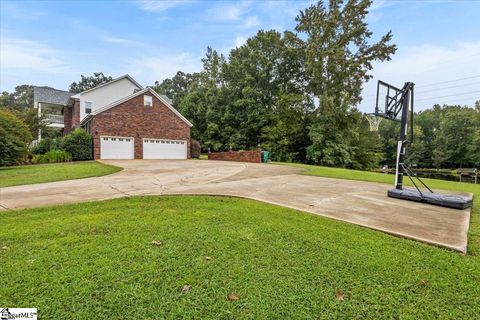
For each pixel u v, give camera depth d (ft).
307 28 73.26
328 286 7.19
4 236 10.32
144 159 60.54
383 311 6.22
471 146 112.47
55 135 78.07
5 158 38.34
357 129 77.41
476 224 13.33
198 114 96.68
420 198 18.34
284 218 13.29
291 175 34.04
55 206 15.24
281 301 6.50
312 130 72.95
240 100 84.28
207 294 6.72
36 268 7.81
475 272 8.14
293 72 85.92
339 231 11.52
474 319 5.99
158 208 14.93
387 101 22.88
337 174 36.99
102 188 21.98
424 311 6.24
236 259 8.62
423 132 140.77
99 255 8.69
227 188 22.29
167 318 5.82
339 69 70.44
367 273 7.92
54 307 6.10
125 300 6.39
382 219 13.73
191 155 74.69
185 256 8.75
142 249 9.21
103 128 56.95
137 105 61.11
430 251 9.64
